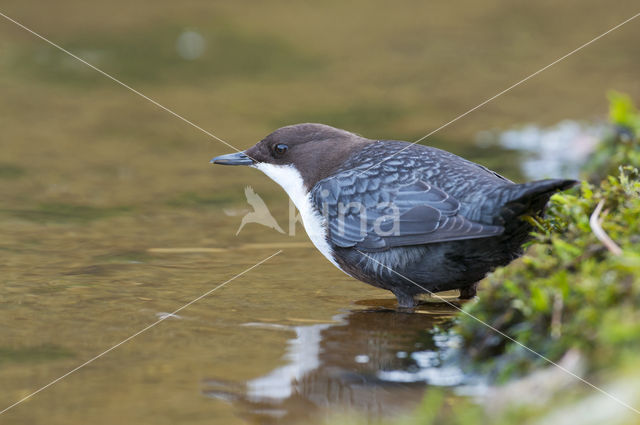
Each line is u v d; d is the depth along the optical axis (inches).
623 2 1156.5
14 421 239.1
